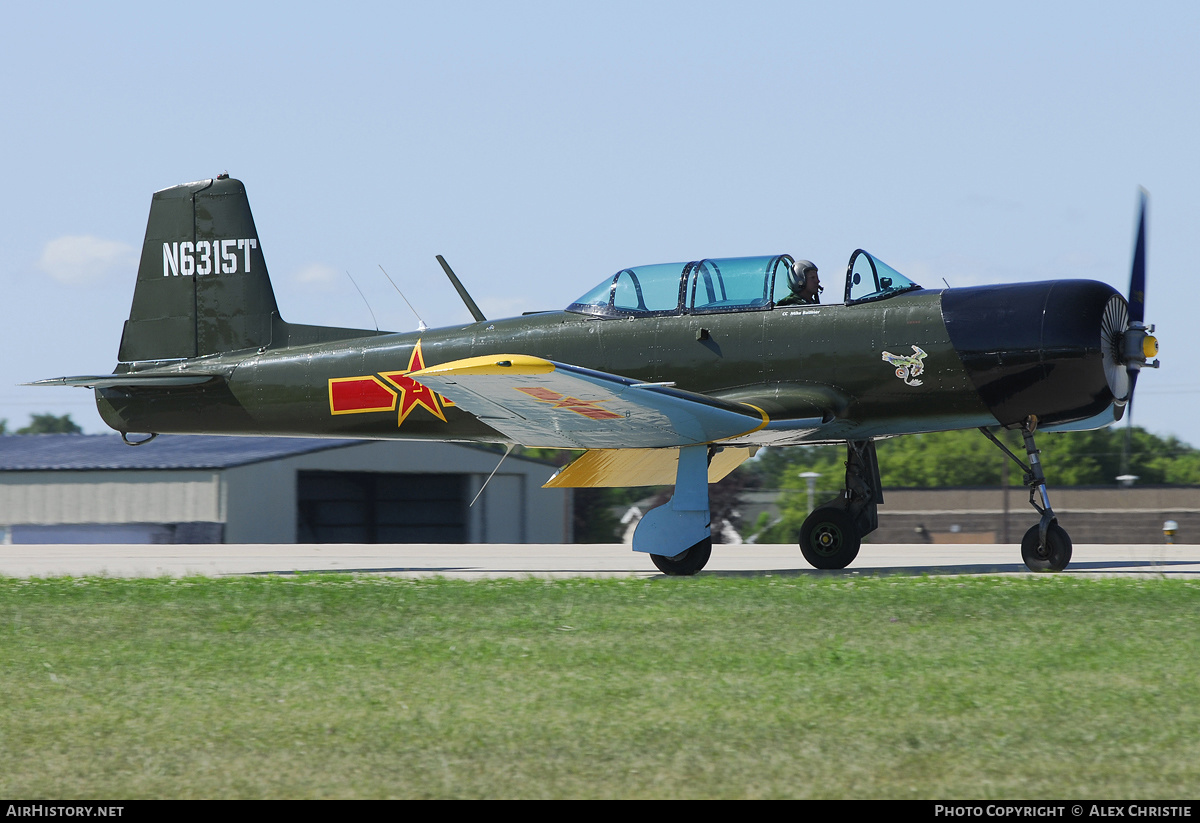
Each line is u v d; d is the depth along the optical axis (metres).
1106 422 39.25
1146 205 39.25
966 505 150.00
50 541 121.88
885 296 39.03
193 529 117.00
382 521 144.38
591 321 41.97
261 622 27.25
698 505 38.47
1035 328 36.50
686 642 23.55
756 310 39.84
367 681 20.55
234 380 47.28
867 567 42.53
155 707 18.92
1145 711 17.52
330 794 14.60
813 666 21.02
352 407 45.78
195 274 48.31
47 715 18.48
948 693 18.77
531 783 14.85
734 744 16.23
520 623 26.28
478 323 44.56
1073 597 28.33
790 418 36.81
